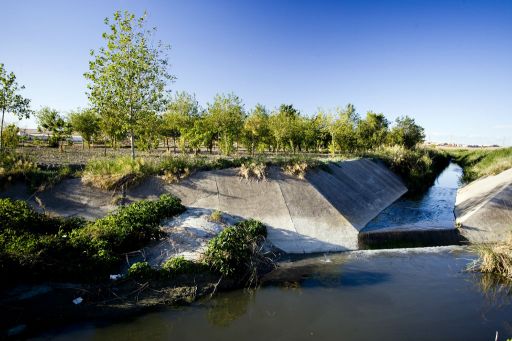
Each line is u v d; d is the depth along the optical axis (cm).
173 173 2112
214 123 3722
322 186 2245
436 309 1148
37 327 980
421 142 5900
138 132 2273
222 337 993
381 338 980
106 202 1884
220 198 2002
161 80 2225
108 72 2023
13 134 2678
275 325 1059
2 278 1054
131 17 2048
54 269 1145
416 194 3322
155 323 1052
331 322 1073
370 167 3422
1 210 1353
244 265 1398
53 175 1972
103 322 1034
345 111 4003
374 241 1822
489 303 1188
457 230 1909
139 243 1429
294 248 1736
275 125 4128
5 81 2256
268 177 2162
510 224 1891
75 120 4078
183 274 1272
